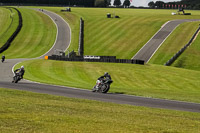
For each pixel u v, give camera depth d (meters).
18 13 186.00
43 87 35.00
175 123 15.62
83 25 162.62
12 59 98.50
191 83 61.19
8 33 145.88
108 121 15.02
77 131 12.52
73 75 65.19
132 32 142.38
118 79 62.09
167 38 128.50
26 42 134.88
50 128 12.75
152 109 20.95
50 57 95.19
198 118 18.06
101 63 81.56
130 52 114.44
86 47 126.19
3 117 14.22
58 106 18.97
